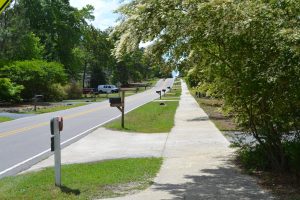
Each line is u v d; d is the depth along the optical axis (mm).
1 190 8281
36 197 7590
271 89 7844
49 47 69250
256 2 7457
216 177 8906
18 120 27484
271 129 8656
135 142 15133
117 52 8266
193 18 7758
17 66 51500
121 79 109938
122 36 8141
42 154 13422
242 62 8203
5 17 56219
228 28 7477
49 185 8453
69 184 8523
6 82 45312
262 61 7727
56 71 56656
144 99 53094
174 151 12680
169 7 7863
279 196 7301
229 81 8773
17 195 7773
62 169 10148
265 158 9383
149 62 9117
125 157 11938
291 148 8594
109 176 9227
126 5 8406
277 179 8461
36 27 70500
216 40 8141
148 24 7922
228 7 7301
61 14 72750
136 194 7719
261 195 7410
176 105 37969
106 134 17672
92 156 12383
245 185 8148
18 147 15281
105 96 68562
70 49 73312
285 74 7242
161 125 20625
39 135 18875
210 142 14250
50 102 51062
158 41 8352
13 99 46406
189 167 10086
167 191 7863
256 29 7363
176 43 8539
